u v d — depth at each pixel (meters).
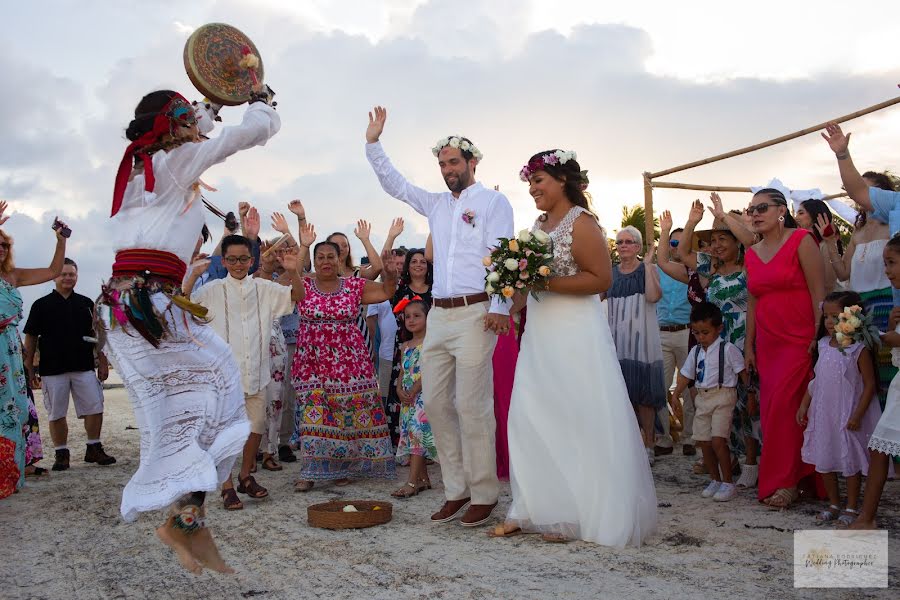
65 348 7.78
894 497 5.34
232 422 3.54
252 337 6.08
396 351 7.88
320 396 6.42
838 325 4.61
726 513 5.08
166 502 3.23
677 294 8.05
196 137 3.50
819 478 5.36
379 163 5.43
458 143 4.96
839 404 4.79
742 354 6.07
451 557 4.21
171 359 3.39
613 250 9.11
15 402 6.60
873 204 5.57
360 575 3.93
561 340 4.62
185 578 4.01
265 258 7.38
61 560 4.43
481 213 4.90
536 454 4.62
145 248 3.35
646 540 4.45
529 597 3.48
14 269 7.17
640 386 7.00
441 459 5.14
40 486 6.80
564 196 4.80
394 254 8.10
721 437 5.55
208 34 3.80
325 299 6.48
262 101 3.72
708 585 3.59
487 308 4.88
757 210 5.45
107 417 12.26
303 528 5.02
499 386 6.51
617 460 4.44
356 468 6.59
